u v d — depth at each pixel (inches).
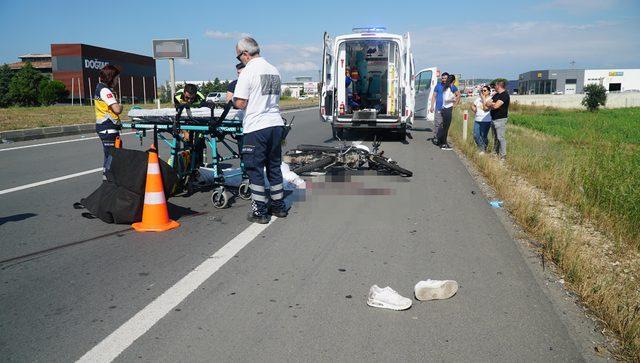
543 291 171.2
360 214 266.1
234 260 196.1
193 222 247.4
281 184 255.6
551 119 1363.2
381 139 638.5
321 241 220.7
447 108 528.4
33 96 2287.2
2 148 503.2
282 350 132.7
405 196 307.7
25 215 256.5
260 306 157.4
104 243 214.8
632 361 130.8
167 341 136.5
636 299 168.7
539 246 217.9
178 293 165.8
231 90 279.4
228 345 134.7
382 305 156.6
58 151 481.4
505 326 147.1
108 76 292.0
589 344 138.6
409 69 589.3
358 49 628.7
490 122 472.7
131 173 236.8
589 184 320.2
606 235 246.2
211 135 271.4
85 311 153.3
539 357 131.5
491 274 185.3
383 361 128.5
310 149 372.5
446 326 146.6
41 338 137.8
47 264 190.5
